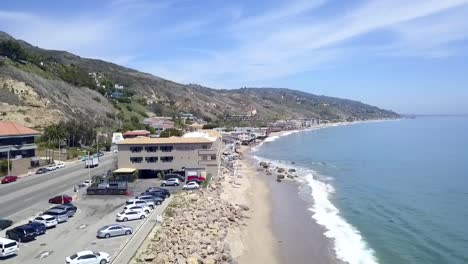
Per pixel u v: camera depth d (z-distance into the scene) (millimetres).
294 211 79000
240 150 197000
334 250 57719
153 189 77375
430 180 108812
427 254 55906
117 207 67500
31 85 153125
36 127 138125
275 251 57250
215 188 86375
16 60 176250
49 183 86688
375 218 73625
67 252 46969
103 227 52656
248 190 97500
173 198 73562
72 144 137875
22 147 101000
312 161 154500
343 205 83812
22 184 85750
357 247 58812
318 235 64250
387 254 56062
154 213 63719
